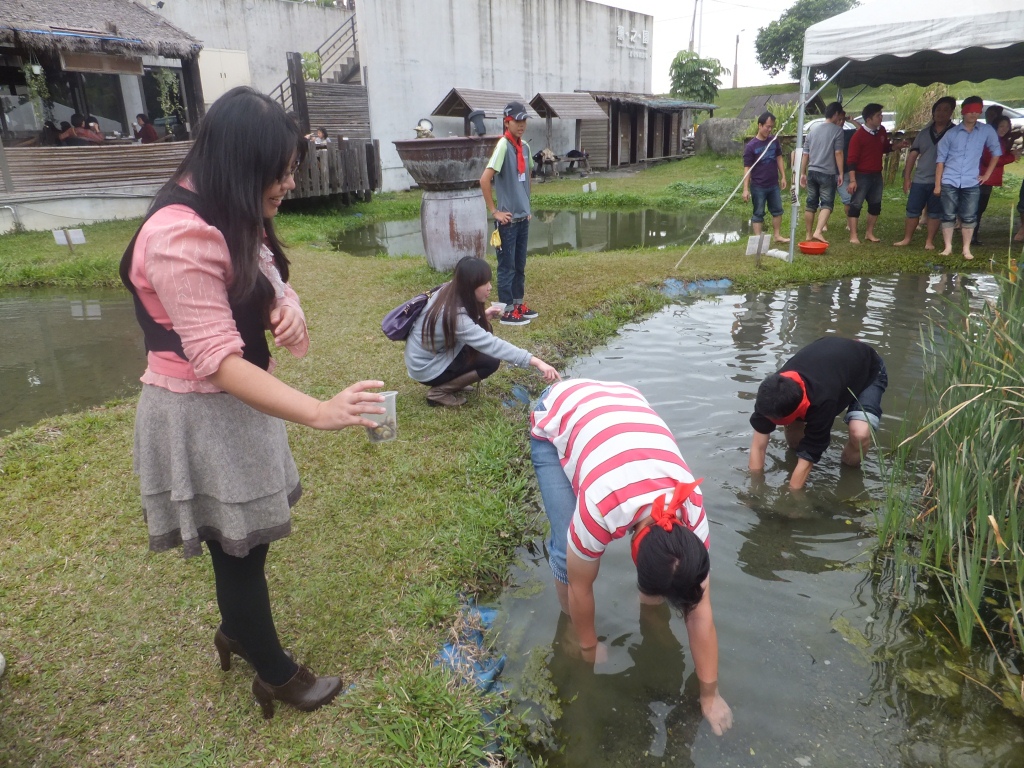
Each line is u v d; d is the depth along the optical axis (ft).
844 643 8.52
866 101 110.93
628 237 38.01
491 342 12.69
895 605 9.16
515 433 13.39
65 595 8.75
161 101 46.70
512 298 19.29
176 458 5.55
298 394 5.19
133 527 10.12
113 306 23.89
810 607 9.09
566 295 21.97
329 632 8.23
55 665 7.68
